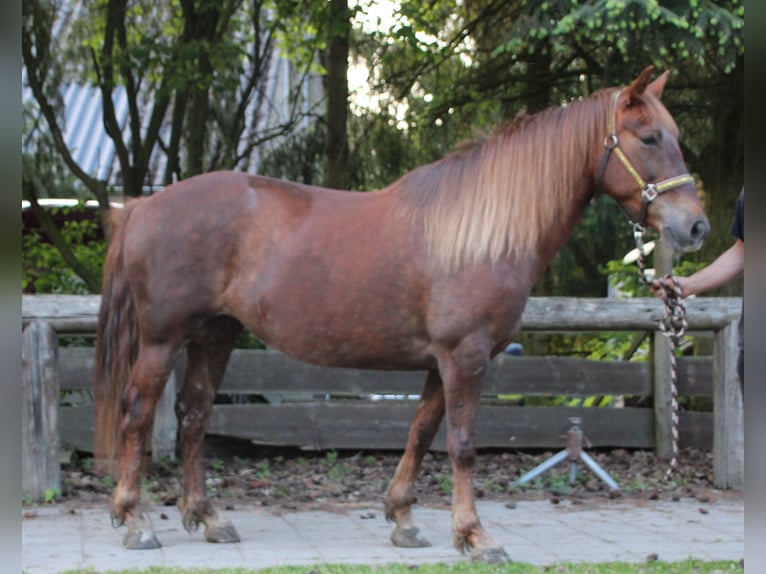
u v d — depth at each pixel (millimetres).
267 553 4266
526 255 4105
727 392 6121
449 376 4066
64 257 8445
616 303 6363
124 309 4527
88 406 6367
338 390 6629
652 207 4039
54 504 5402
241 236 4336
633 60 7324
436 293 4082
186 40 8305
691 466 6656
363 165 9430
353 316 4199
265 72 11383
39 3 8438
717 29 6676
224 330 4664
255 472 6320
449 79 9305
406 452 4480
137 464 4371
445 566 3936
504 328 4082
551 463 6043
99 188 8547
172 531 4773
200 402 4621
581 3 6691
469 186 4137
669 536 4742
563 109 4238
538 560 4188
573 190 4188
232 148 9094
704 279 3584
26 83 10477
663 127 4039
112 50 8367
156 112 8617
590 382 6812
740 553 4363
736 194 8203
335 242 4250
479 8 9133
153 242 4336
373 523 5008
